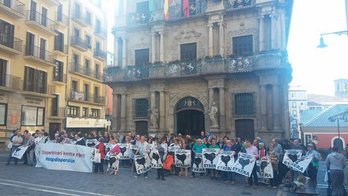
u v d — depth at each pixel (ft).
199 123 92.99
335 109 154.40
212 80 87.40
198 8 93.56
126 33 103.14
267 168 45.60
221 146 55.67
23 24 108.27
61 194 35.55
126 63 102.58
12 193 34.88
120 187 41.24
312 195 40.60
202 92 90.84
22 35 107.86
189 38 94.68
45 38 119.03
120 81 99.50
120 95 102.32
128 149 63.98
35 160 64.03
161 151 54.60
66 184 42.01
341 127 141.59
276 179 46.06
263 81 83.20
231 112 87.51
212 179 51.08
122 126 99.76
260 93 83.92
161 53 95.66
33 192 35.94
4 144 99.45
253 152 47.47
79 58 144.46
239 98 87.45
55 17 126.41
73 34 140.46
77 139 67.05
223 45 89.30
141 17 100.89
